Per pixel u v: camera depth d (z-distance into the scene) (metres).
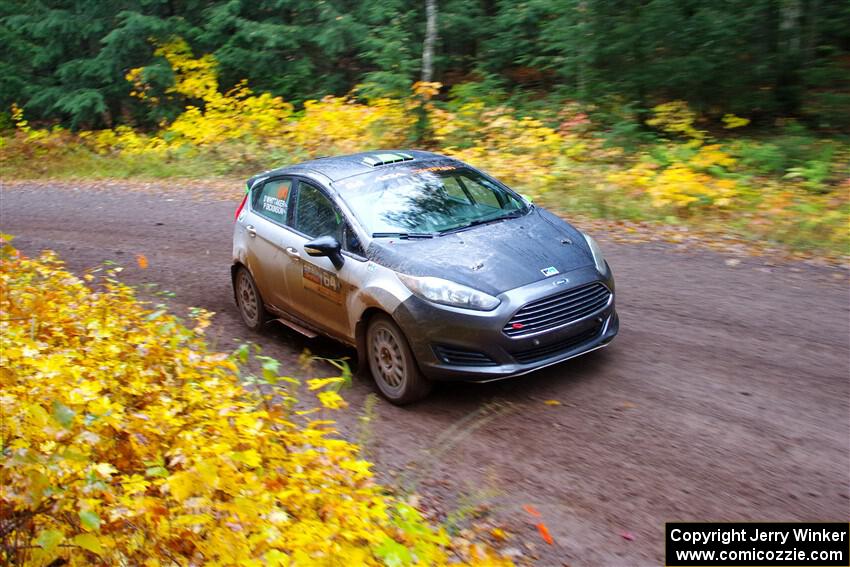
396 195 6.46
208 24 19.98
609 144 13.05
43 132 20.25
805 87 13.70
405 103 15.95
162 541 3.11
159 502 3.21
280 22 19.86
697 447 4.73
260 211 7.49
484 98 16.69
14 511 2.89
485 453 4.96
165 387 4.76
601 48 14.35
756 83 13.99
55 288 6.84
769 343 6.15
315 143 16.34
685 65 13.68
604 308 5.76
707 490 4.29
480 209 6.49
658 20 13.59
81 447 3.32
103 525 3.05
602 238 9.70
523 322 5.36
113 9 20.77
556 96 15.79
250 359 6.96
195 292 9.09
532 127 14.28
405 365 5.66
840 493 4.14
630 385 5.65
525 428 5.21
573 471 4.63
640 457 4.69
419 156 7.19
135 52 20.61
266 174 7.65
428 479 4.71
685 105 13.95
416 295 5.50
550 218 6.50
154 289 9.24
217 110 19.28
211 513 3.36
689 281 7.84
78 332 5.57
